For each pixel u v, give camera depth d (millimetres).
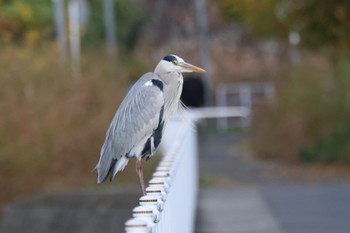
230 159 24172
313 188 18109
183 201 10383
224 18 39344
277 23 27172
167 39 49469
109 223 12758
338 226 13453
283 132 23047
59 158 15992
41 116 16031
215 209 15688
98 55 19859
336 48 23109
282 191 17797
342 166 21516
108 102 17016
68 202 13406
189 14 50094
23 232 13023
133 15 44062
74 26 23844
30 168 15656
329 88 23531
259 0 27500
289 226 13609
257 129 24594
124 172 15844
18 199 15375
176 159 8930
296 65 26188
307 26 22812
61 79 17016
